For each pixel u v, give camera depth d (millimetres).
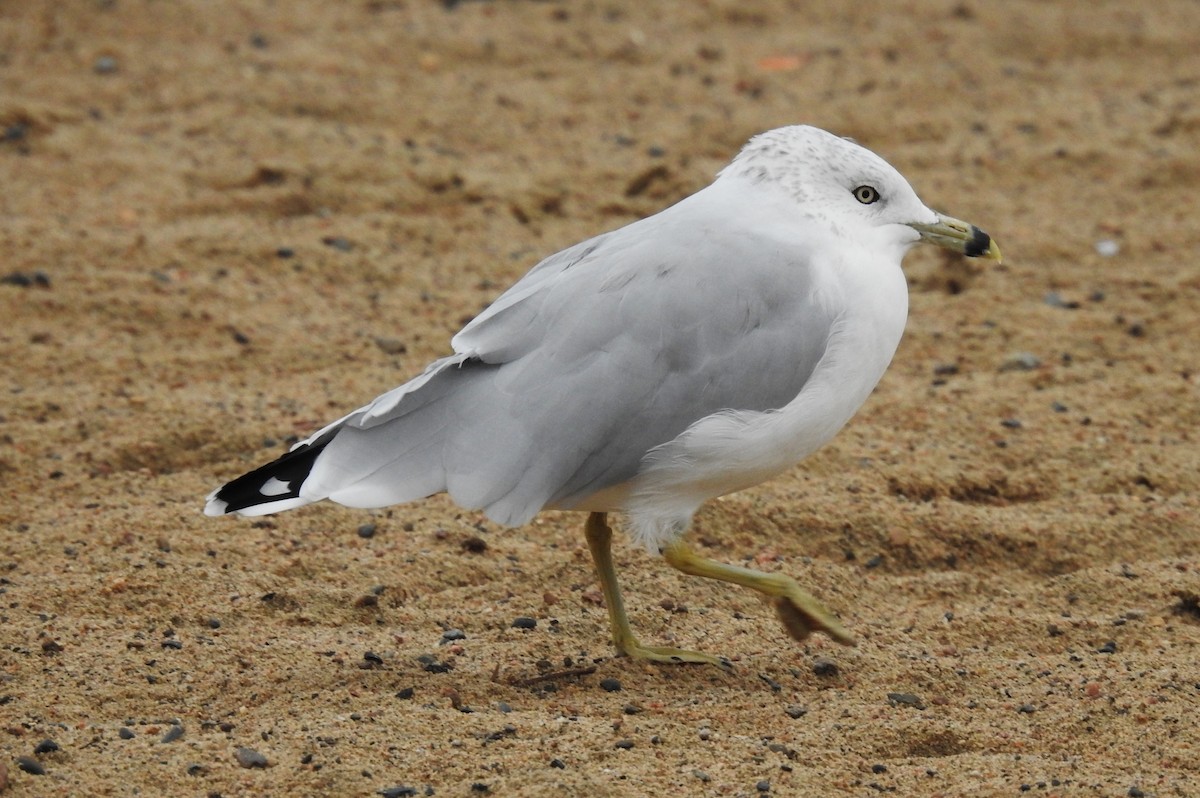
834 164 9703
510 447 8875
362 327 15602
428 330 15602
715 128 21234
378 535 11617
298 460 9172
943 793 8273
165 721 8922
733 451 9188
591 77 23078
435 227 18000
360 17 24891
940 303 16516
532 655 9945
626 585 11000
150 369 14453
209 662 9648
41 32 23203
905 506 12148
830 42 24844
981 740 8969
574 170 19703
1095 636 10422
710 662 9852
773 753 8656
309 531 11625
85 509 11891
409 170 19250
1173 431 13594
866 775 8477
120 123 20375
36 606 10320
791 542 11766
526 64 23500
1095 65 24188
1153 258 17516
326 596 10609
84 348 14695
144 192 18359
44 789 8031
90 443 12930
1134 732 9008
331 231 17656
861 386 9531
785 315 9195
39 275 15812
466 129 20922
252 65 22500
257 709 9086
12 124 19953
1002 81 23344
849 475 12703
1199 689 9469
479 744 8602
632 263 9211
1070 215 18688
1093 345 15391
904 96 22609
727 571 9625
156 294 15805
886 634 10492
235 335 15180
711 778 8320
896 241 9867
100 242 16781
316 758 8383
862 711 9242
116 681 9352
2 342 14664
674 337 9023
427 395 9078
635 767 8414
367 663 9719
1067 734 9031
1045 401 14141
